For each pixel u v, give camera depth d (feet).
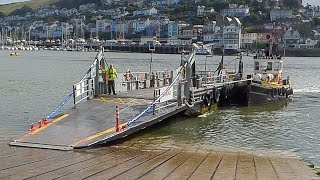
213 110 105.50
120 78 98.12
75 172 40.60
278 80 138.31
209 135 74.28
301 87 195.72
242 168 45.57
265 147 67.15
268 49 144.87
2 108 106.11
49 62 397.39
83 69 296.10
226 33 599.98
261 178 41.19
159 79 114.52
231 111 107.04
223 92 112.98
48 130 59.06
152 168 43.73
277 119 96.68
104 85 90.79
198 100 93.66
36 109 105.50
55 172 40.34
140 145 58.95
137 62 387.14
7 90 152.25
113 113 70.95
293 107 120.06
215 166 45.98
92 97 85.61
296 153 63.62
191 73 91.50
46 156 47.14
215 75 126.21
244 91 119.55
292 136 77.10
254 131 80.79
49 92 148.56
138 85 105.70
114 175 40.11
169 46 595.06
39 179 37.78
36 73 249.75
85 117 67.51
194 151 57.00
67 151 50.16
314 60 548.72
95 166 43.50
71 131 58.75
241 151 62.28
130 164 45.16
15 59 448.65
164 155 51.83
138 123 64.39
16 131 68.49
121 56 546.67
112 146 55.93
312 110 114.32
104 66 91.35
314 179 41.91
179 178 39.91
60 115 68.44
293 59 562.25
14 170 40.57
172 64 357.20
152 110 72.95
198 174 41.68
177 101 83.35
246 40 618.03
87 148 52.26
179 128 77.56
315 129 84.69
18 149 50.21
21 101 121.60
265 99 127.54
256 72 140.87
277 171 45.09
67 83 185.68
